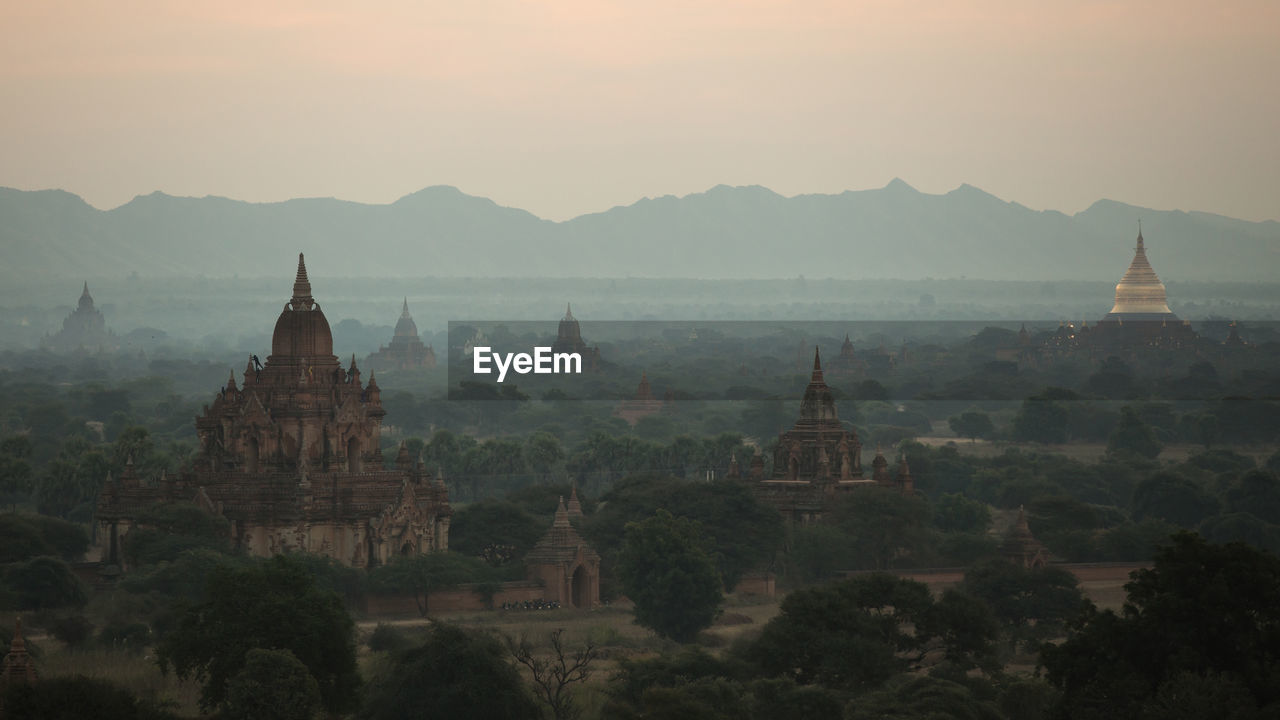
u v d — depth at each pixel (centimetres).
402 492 16038
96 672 11438
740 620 15000
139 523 15688
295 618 10256
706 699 9856
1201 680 8500
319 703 9981
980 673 12188
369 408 16625
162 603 13638
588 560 15825
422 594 14962
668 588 13812
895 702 9931
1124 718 8744
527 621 14675
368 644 12875
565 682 10919
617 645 13475
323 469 16175
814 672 10975
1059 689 9856
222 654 10112
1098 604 15362
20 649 9088
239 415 16250
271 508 15688
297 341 16438
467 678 10212
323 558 14912
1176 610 8919
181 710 10419
